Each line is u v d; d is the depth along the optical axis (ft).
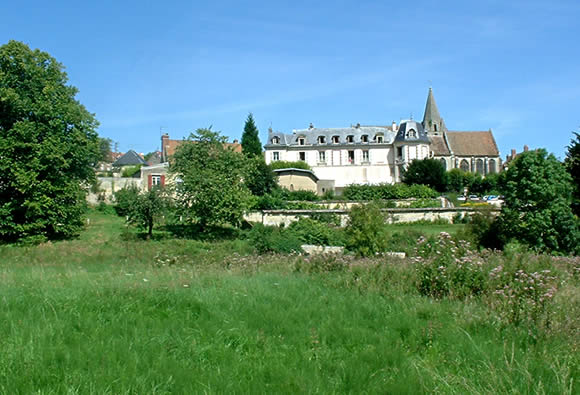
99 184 170.91
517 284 31.27
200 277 41.91
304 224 106.42
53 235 117.19
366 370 19.01
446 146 290.35
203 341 22.77
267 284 38.19
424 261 37.76
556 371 18.95
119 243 105.40
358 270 42.27
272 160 254.68
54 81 118.52
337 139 257.14
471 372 19.52
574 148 103.96
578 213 98.37
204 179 124.06
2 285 37.09
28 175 108.68
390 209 142.20
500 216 89.71
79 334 22.93
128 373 18.10
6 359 19.38
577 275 44.06
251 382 17.62
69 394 16.20
